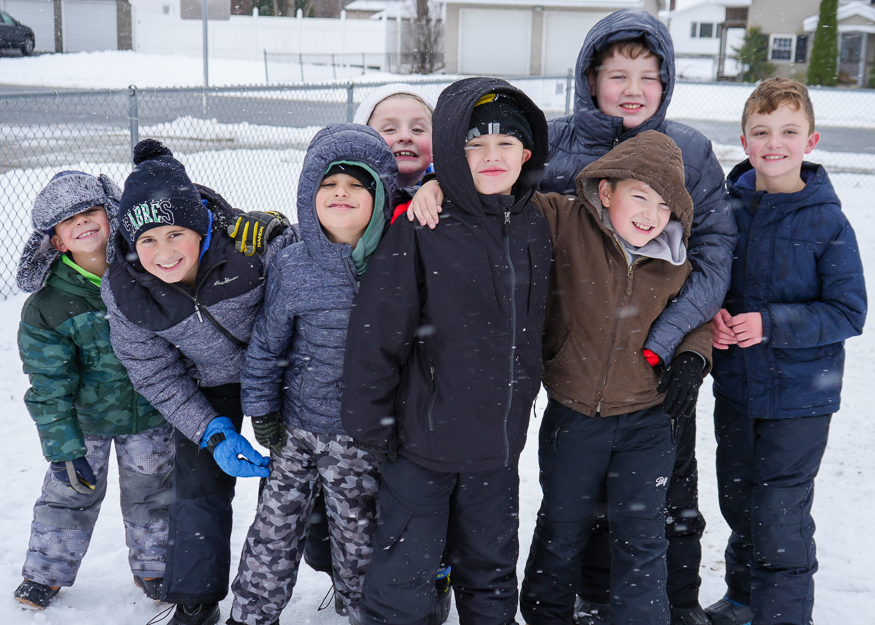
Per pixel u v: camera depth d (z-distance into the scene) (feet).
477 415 6.77
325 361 7.02
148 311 7.06
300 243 7.00
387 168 6.89
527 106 6.91
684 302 7.30
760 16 110.22
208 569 7.54
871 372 15.97
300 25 108.88
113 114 49.44
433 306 6.72
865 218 28.89
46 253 7.63
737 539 8.38
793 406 7.66
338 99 67.10
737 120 64.39
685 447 8.00
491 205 6.77
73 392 7.82
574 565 7.79
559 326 7.48
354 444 7.22
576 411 7.45
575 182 7.62
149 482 8.29
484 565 7.24
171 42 109.40
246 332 7.54
